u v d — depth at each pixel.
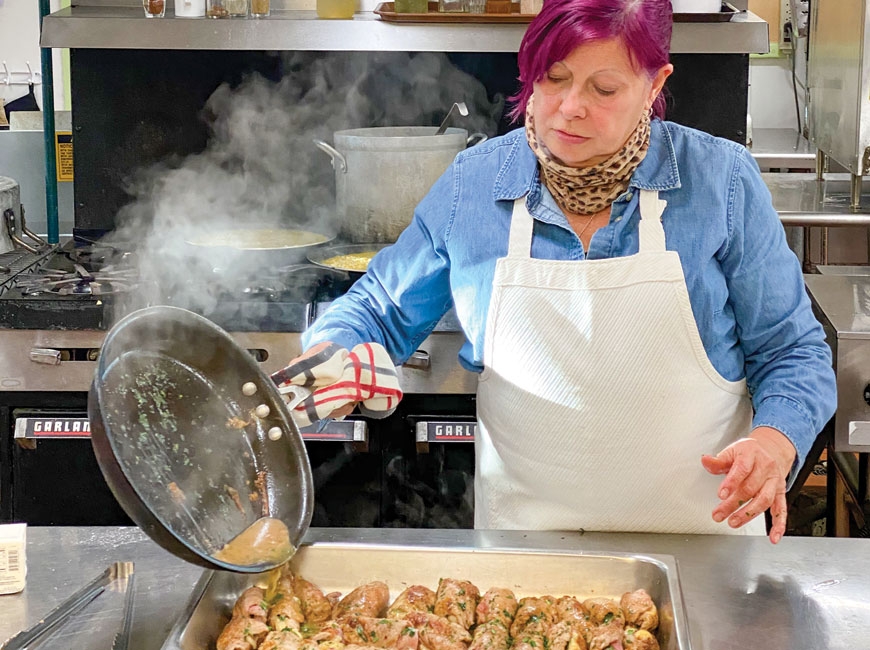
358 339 1.75
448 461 2.58
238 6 2.84
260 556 1.35
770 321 1.67
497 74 3.03
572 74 1.48
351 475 2.60
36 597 1.45
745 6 3.02
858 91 3.05
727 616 1.41
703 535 1.63
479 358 1.77
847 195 3.39
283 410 1.49
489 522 1.80
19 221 3.02
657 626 1.40
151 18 2.75
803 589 1.47
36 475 2.61
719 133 3.05
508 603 1.43
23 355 2.54
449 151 2.80
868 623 1.39
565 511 1.73
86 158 3.07
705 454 1.69
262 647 1.31
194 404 1.43
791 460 1.56
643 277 1.63
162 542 1.21
